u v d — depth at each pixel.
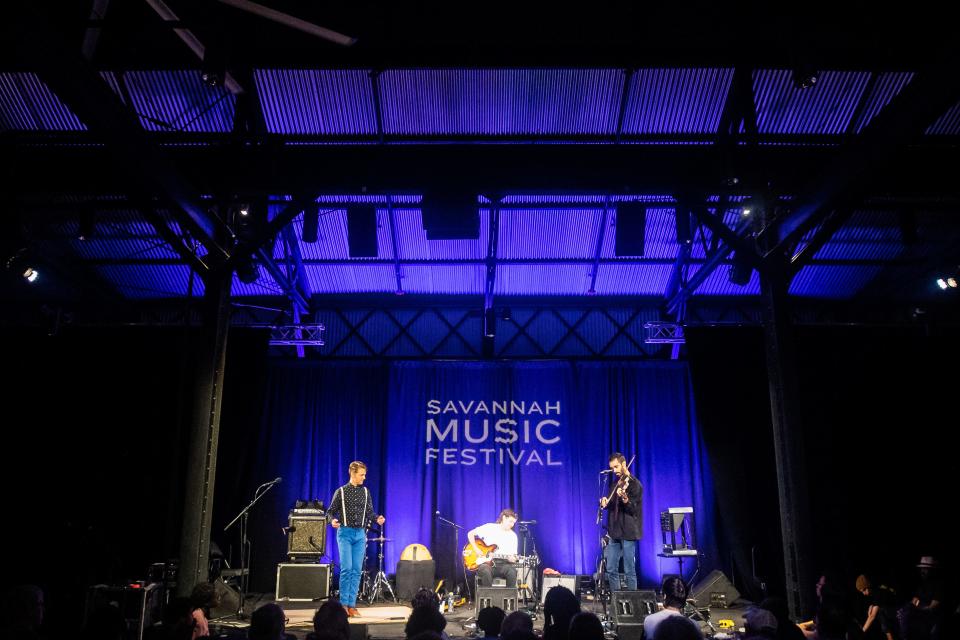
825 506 10.48
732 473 10.64
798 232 6.83
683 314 11.38
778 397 7.06
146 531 10.30
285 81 8.75
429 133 9.21
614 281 11.66
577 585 8.71
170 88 8.59
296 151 7.52
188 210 6.59
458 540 10.80
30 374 10.76
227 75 6.50
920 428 10.75
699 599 9.24
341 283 11.73
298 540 9.34
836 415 10.82
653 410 11.35
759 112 8.91
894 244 10.86
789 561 6.81
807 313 12.02
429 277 11.63
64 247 10.65
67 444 10.57
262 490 10.98
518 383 11.45
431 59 7.38
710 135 9.09
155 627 4.75
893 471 10.61
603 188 7.44
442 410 11.32
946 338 11.02
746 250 7.35
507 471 11.11
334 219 10.70
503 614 4.26
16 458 10.49
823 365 11.00
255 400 10.83
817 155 7.85
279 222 7.44
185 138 7.90
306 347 11.83
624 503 8.47
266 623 3.58
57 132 8.04
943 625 4.90
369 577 10.15
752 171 7.40
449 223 7.41
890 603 6.60
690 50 7.36
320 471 11.13
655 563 10.80
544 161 7.46
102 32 7.73
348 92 8.85
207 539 6.90
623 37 7.70
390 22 7.58
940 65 4.84
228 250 7.53
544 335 11.91
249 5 4.56
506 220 10.73
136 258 10.98
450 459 11.15
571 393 11.38
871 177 5.75
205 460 6.92
